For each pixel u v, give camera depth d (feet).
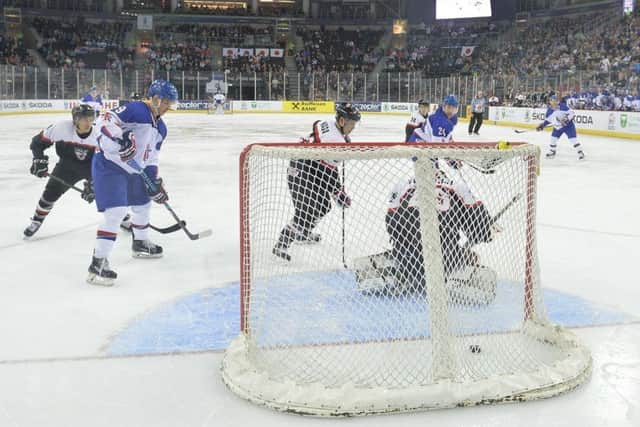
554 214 23.06
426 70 127.65
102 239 13.97
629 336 11.10
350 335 10.21
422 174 9.25
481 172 11.10
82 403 8.56
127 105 14.10
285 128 71.15
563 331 10.34
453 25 133.39
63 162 17.66
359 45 136.87
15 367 9.69
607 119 66.23
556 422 8.12
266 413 8.31
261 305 10.77
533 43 116.37
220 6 135.64
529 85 86.74
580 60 99.50
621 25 101.65
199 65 124.57
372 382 8.82
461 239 11.14
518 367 9.34
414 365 9.33
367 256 11.76
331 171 12.57
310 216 12.59
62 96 99.35
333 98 118.11
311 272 12.44
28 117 85.05
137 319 11.82
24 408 8.41
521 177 10.95
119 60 122.01
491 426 8.02
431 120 21.63
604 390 9.01
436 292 9.00
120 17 130.72
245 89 122.52
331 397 8.27
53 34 123.75
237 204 24.20
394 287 11.27
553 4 120.88
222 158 40.04
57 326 11.47
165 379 9.30
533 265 10.67
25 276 14.67
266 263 11.35
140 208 16.07
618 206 24.86
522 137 64.95
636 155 46.80
